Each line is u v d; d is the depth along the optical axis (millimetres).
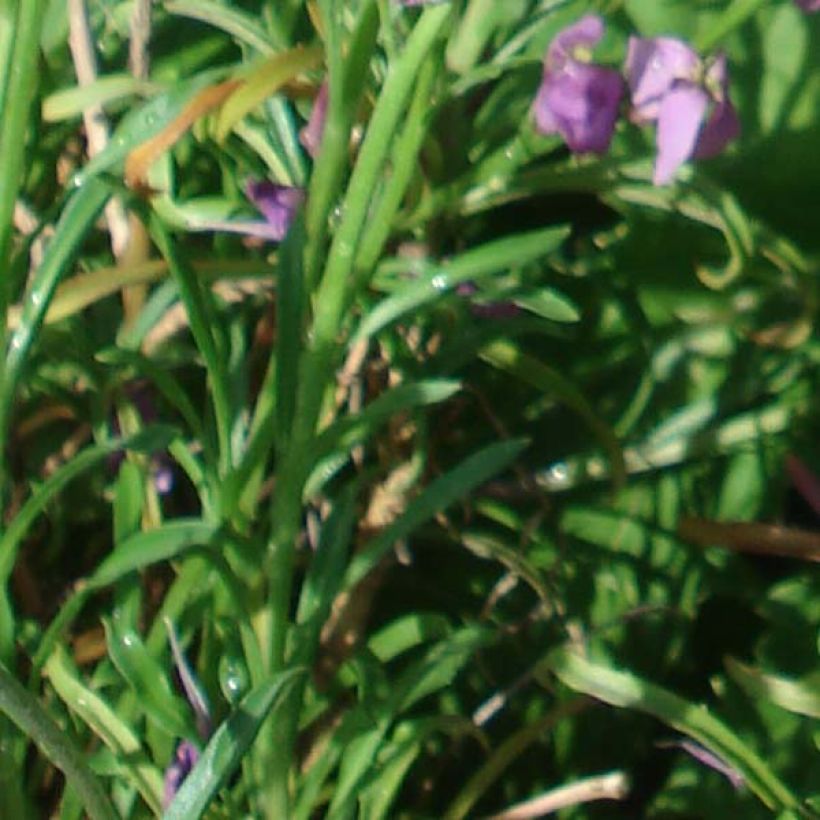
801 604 693
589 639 671
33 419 669
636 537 701
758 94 705
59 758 579
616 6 684
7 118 585
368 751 624
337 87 589
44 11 583
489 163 672
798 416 697
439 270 615
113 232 663
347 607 661
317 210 596
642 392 708
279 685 589
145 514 648
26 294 627
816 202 705
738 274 667
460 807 655
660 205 664
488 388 708
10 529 593
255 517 650
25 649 653
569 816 692
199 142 665
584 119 650
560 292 713
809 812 646
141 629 653
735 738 634
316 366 598
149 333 665
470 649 638
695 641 711
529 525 683
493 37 688
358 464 677
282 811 616
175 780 612
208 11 669
